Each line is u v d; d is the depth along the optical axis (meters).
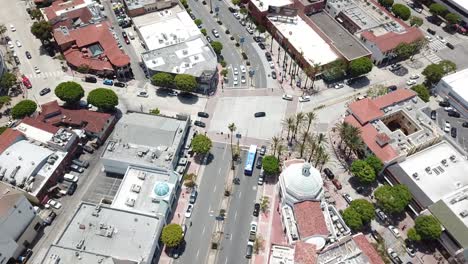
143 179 173.25
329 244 152.12
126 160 180.25
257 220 172.88
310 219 154.75
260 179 185.00
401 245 165.00
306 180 160.88
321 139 189.12
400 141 187.38
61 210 175.38
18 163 176.50
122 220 157.38
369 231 169.62
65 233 153.25
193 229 170.00
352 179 188.12
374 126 192.88
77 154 195.38
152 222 157.62
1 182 166.00
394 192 168.50
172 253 161.62
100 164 192.00
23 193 168.00
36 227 167.12
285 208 164.25
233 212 175.75
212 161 194.25
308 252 142.88
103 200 176.12
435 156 183.62
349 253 147.50
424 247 165.12
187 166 191.50
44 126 194.25
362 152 193.88
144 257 147.50
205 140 189.50
